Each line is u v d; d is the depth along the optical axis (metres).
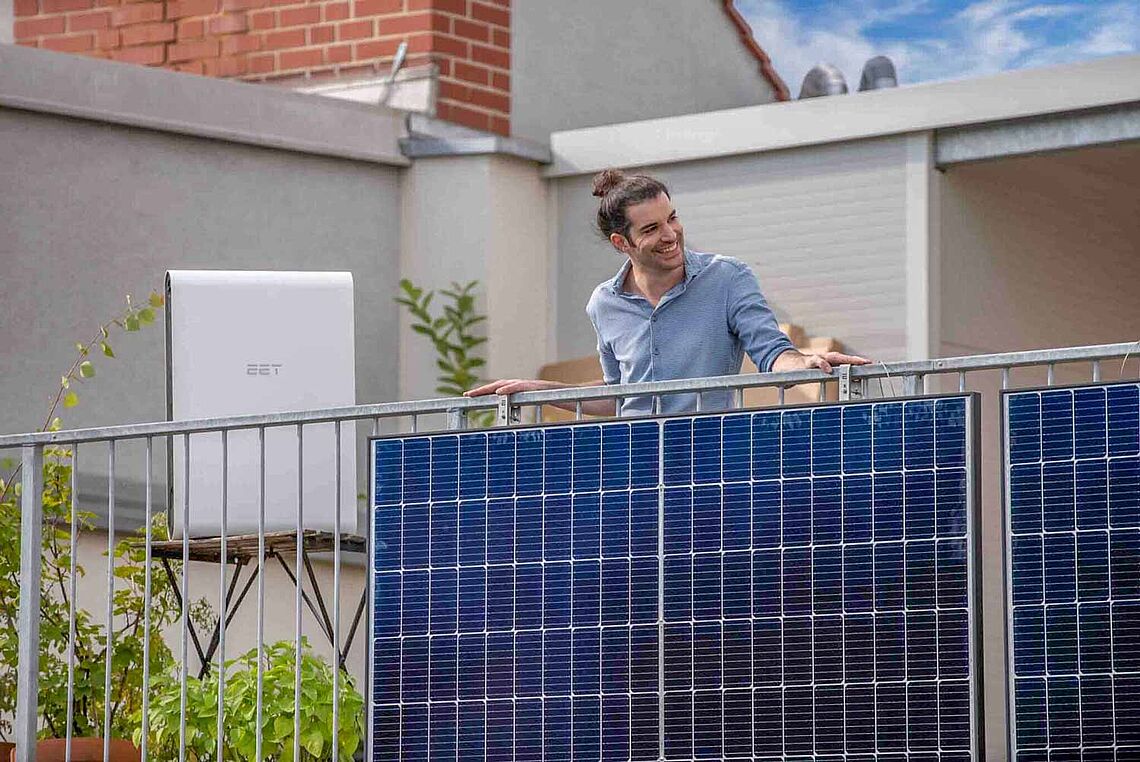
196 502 10.16
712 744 8.15
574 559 8.45
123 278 13.82
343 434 10.34
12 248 13.41
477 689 8.52
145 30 16.05
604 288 9.10
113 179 13.82
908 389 8.34
